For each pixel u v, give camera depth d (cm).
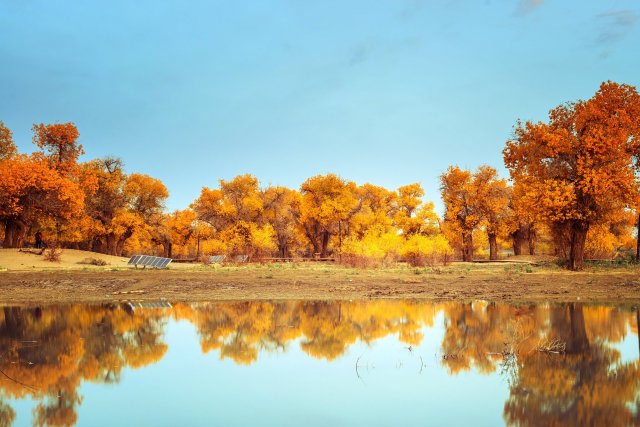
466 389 747
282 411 664
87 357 1006
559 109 2955
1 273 2758
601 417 618
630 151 2792
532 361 913
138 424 620
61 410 682
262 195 5675
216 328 1318
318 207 5594
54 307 1783
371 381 804
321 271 2911
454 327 1284
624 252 5006
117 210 5819
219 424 612
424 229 6025
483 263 3906
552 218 2773
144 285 2366
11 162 4216
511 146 3089
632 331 1177
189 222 6341
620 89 2794
